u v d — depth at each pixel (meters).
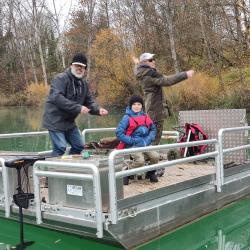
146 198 3.72
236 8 17.59
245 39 17.92
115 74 22.20
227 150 4.80
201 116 5.80
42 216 3.75
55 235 3.95
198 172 5.18
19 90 38.88
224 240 3.99
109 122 16.89
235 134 5.45
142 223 3.67
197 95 16.88
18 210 3.96
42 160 3.74
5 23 40.31
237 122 5.55
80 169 3.51
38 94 31.67
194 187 4.33
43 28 37.78
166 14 22.27
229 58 19.14
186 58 23.17
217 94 16.88
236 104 15.93
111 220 3.35
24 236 4.00
